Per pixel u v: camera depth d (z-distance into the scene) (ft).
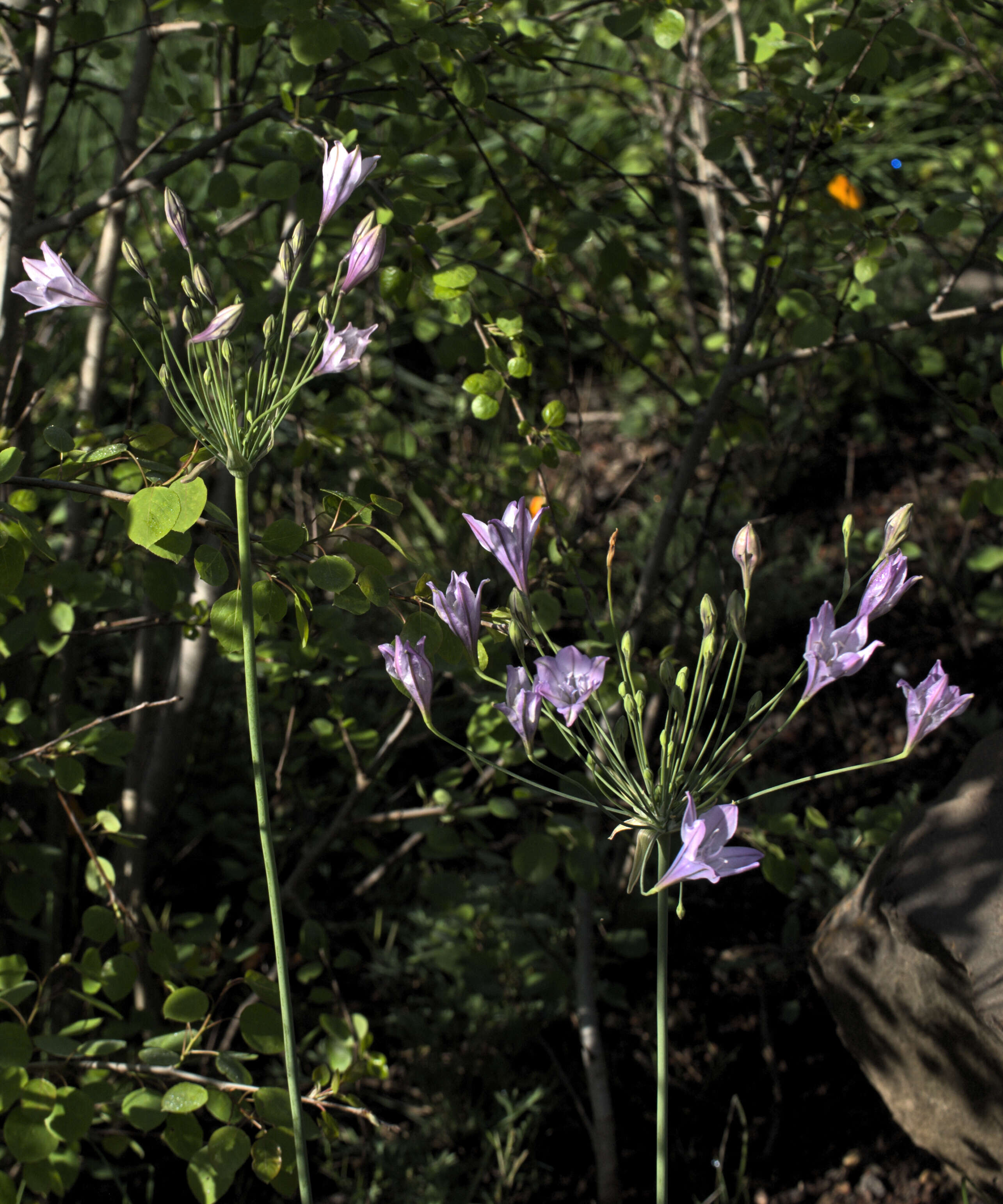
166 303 3.12
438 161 2.65
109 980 2.55
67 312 3.50
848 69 2.81
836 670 2.07
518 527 2.15
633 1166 3.18
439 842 2.97
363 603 2.26
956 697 2.06
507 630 2.34
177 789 3.83
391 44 2.68
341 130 2.63
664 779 2.13
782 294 3.20
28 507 2.55
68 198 3.34
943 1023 2.60
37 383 3.20
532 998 3.42
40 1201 2.95
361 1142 3.19
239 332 2.86
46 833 3.28
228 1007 3.39
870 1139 3.13
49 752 2.63
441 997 3.42
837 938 2.76
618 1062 3.38
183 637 3.24
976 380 2.95
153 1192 3.14
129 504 2.16
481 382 2.63
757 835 2.85
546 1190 3.16
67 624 2.74
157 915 3.74
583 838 2.82
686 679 2.15
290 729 3.17
